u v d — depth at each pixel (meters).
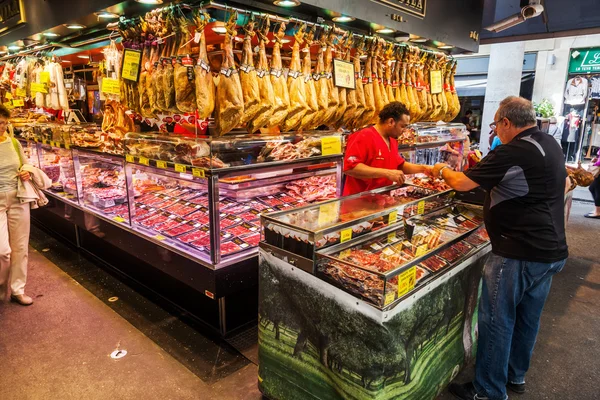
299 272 1.97
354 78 3.28
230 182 3.18
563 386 2.59
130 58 2.84
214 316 3.09
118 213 3.71
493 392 2.34
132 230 3.31
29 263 4.36
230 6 2.47
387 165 3.04
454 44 3.98
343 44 3.15
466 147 4.85
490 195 2.22
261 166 2.75
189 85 2.49
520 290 2.19
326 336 1.92
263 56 2.68
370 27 3.26
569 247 5.20
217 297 2.69
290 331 2.11
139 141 3.09
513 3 5.15
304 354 2.08
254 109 2.65
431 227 2.46
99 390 2.50
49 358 2.80
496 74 9.65
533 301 2.35
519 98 2.18
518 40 5.94
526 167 2.04
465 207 2.84
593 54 10.37
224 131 2.64
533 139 2.09
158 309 3.44
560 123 10.61
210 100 2.49
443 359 2.24
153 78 2.66
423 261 2.04
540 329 3.27
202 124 2.82
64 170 4.48
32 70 4.39
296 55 2.87
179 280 3.07
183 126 3.02
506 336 2.24
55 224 5.20
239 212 3.26
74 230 4.76
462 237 2.36
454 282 2.18
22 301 3.49
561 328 3.29
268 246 2.11
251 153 2.70
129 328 3.16
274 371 2.27
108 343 2.97
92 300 3.58
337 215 2.20
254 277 2.89
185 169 2.70
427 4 3.56
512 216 2.14
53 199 4.62
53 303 3.53
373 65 3.42
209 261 2.70
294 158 2.96
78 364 2.74
